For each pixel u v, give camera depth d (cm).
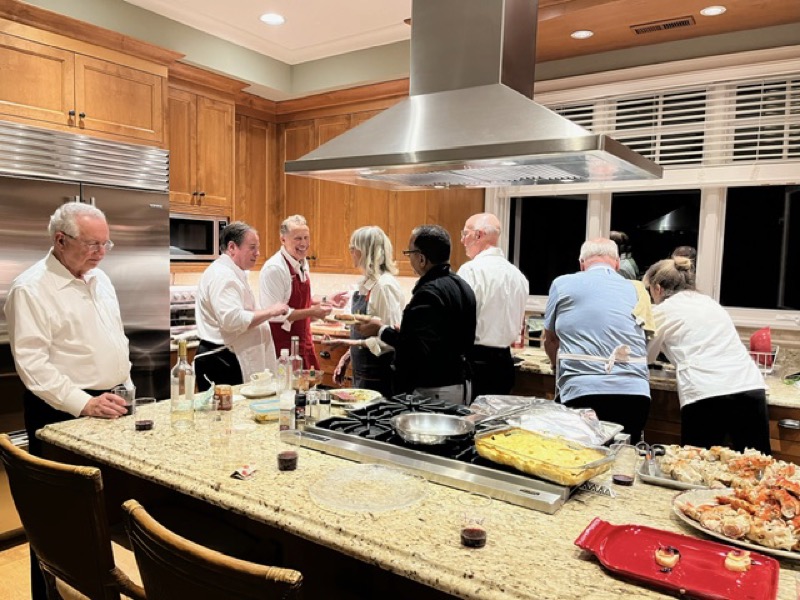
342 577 148
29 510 146
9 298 206
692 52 331
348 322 276
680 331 253
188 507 180
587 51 354
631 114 356
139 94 343
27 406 216
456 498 137
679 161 339
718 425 243
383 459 155
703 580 100
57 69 304
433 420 178
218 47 397
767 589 98
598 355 238
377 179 228
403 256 426
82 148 301
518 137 165
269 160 478
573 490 141
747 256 332
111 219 315
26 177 279
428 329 232
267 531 160
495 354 288
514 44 197
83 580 141
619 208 370
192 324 419
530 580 102
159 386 342
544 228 393
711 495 134
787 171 310
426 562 108
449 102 194
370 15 364
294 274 337
